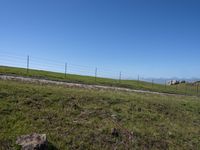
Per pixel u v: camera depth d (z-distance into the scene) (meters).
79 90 33.56
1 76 35.75
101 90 39.28
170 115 32.34
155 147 23.23
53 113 23.55
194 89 87.88
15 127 19.98
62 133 20.98
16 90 25.77
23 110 22.56
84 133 21.73
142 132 24.72
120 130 23.81
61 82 41.31
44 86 32.03
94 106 27.66
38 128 20.72
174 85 97.19
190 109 37.62
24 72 47.84
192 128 30.09
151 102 34.66
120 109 28.98
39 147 17.45
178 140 25.70
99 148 20.61
